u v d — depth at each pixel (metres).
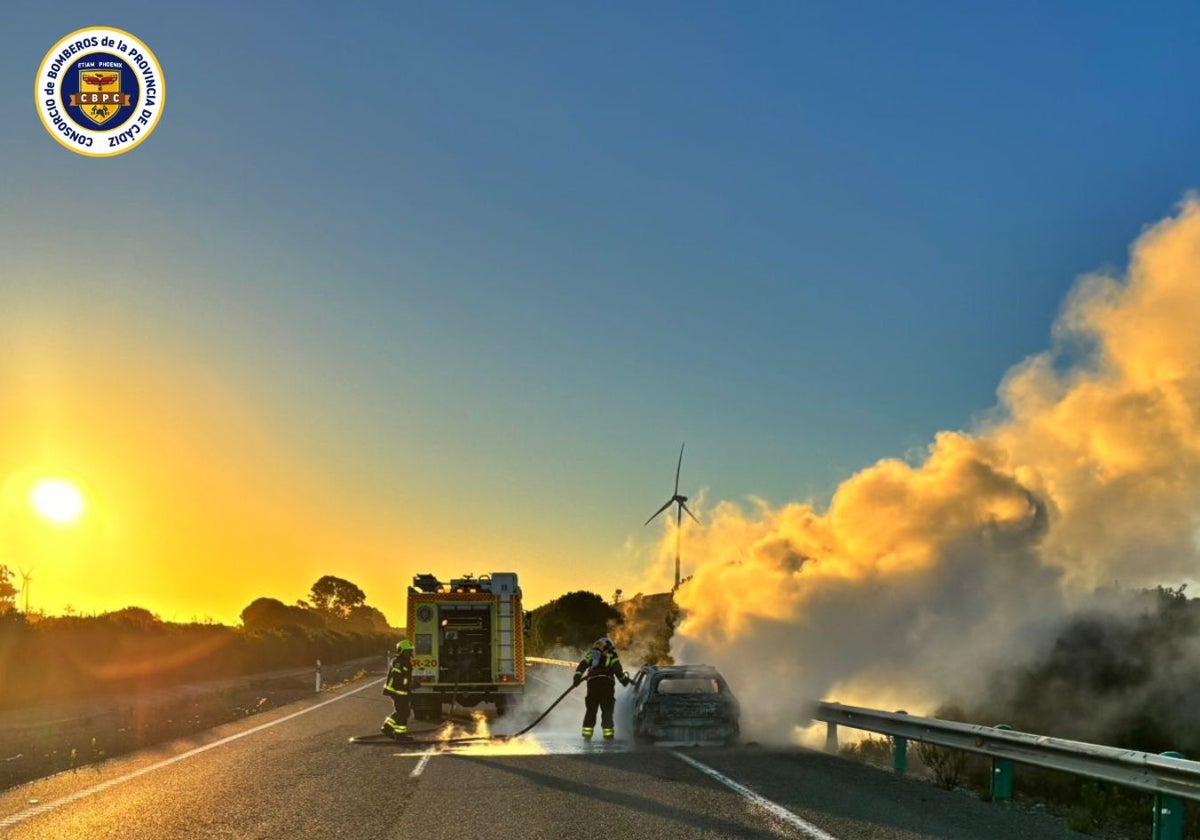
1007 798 12.23
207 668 49.44
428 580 25.27
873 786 13.19
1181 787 9.24
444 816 11.00
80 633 39.53
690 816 10.84
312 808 11.59
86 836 10.09
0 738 21.27
